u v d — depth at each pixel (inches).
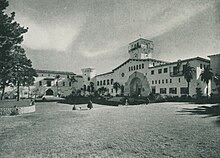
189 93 1363.2
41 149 316.8
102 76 2827.3
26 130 479.8
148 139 343.9
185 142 316.5
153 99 1471.5
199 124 451.2
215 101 1046.4
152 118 572.7
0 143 359.6
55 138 384.5
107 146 314.8
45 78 2655.0
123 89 2250.2
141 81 1929.1
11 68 989.8
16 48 981.2
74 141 354.6
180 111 699.4
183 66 1433.3
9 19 922.7
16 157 283.6
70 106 1312.7
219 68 1253.1
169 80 1563.7
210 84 1401.3
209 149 279.0
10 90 2194.9
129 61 2160.4
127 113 726.5
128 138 357.1
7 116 772.6
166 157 256.1
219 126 426.0
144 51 2257.6
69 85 2898.6
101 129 448.5
